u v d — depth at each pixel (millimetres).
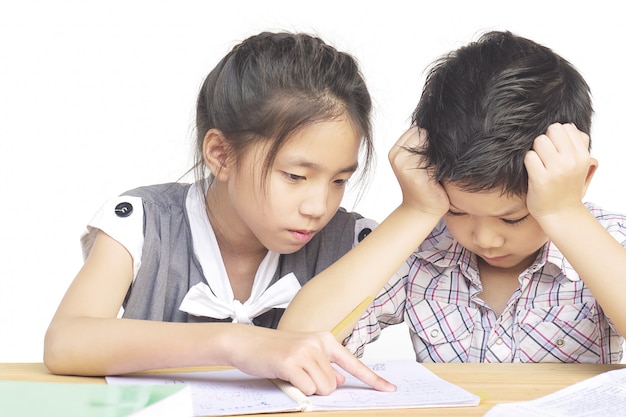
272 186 1146
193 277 1336
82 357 996
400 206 1231
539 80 1103
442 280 1370
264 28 2117
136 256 1270
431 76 1198
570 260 1106
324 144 1133
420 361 1374
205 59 2273
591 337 1297
